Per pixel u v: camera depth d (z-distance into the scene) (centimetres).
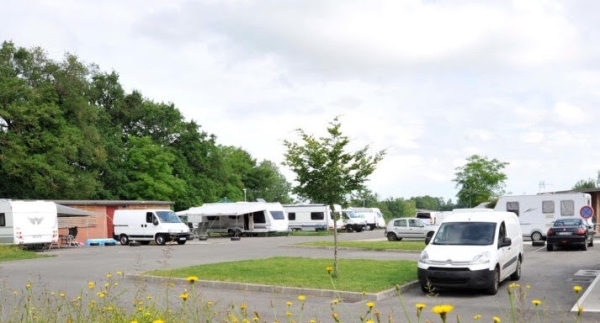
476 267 1379
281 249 3175
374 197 13800
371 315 1125
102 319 768
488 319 1085
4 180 5006
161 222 3975
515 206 3556
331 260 2145
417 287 1541
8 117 4688
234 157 10131
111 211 4803
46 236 3581
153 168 6384
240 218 5194
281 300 1345
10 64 5300
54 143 4978
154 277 1706
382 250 2919
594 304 1223
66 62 5497
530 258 2394
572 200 3447
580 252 2714
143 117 7000
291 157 1719
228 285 1566
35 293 1420
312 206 5747
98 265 2306
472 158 6362
